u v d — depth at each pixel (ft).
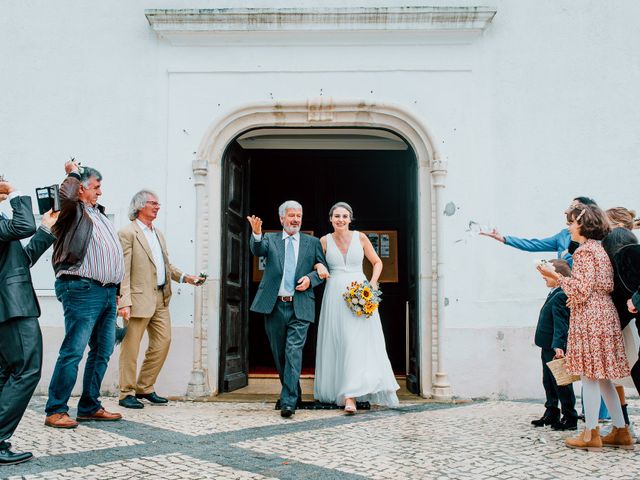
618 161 20.79
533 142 20.80
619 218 14.23
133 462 11.24
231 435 13.83
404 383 23.48
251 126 21.15
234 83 21.04
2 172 21.17
